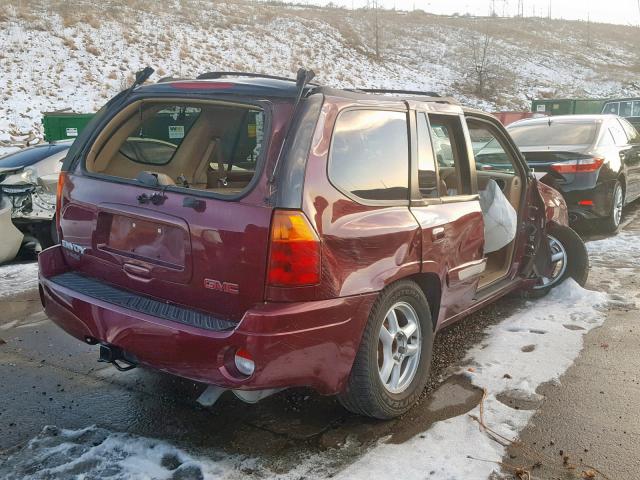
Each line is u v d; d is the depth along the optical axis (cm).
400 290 351
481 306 470
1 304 595
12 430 353
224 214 301
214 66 3222
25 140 1998
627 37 6347
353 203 322
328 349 307
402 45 4666
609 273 662
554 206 579
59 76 2642
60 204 384
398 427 352
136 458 318
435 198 392
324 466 313
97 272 363
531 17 6662
